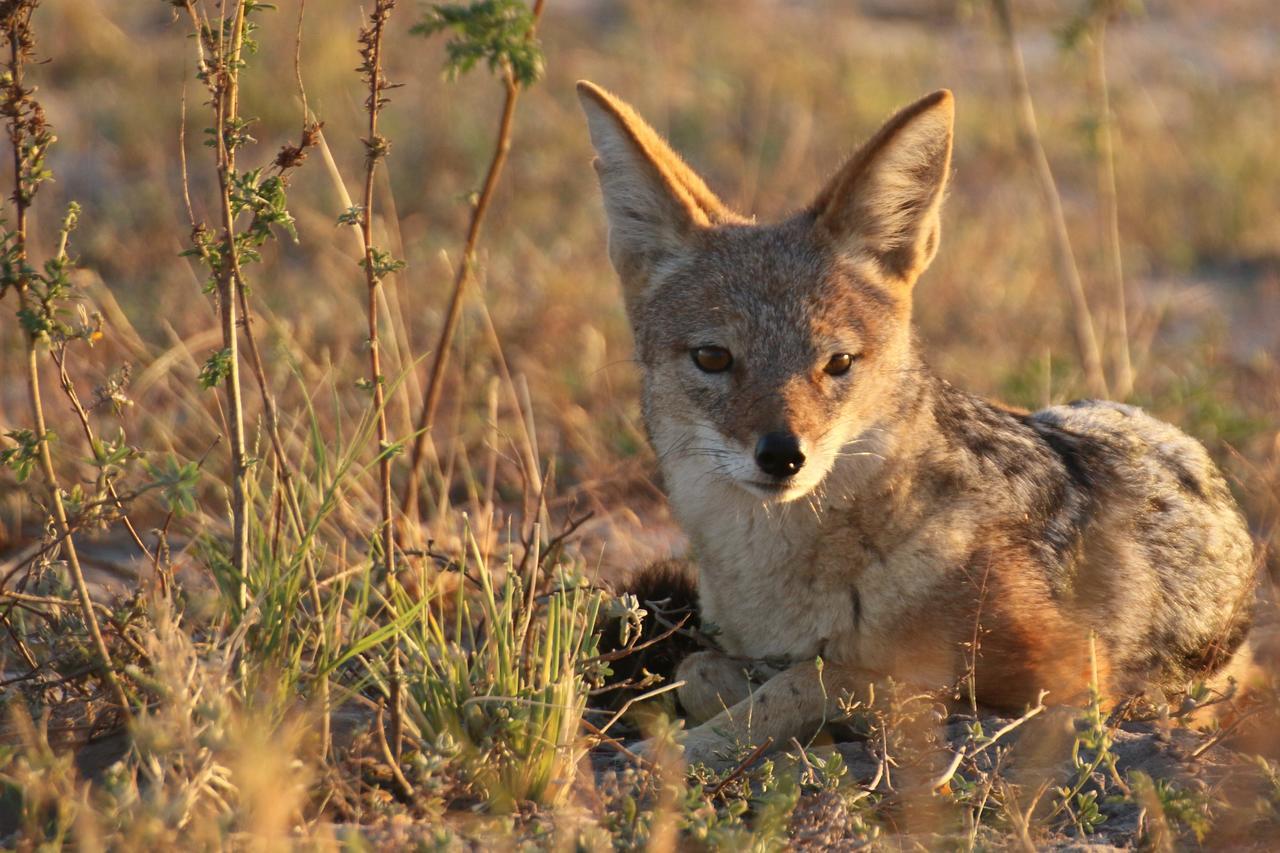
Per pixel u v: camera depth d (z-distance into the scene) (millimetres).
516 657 7785
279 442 8266
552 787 7258
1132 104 29969
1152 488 10430
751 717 8602
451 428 14555
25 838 6172
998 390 16312
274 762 6270
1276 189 25828
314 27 27656
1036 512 9625
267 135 24000
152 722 6344
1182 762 7898
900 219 10000
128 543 11820
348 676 8070
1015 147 26828
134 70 26766
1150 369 17125
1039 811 7406
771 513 9273
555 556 9047
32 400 7410
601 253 19984
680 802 6789
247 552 7875
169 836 5887
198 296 17141
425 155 23344
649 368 10133
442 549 11172
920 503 9188
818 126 27094
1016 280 20453
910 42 35625
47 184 21484
